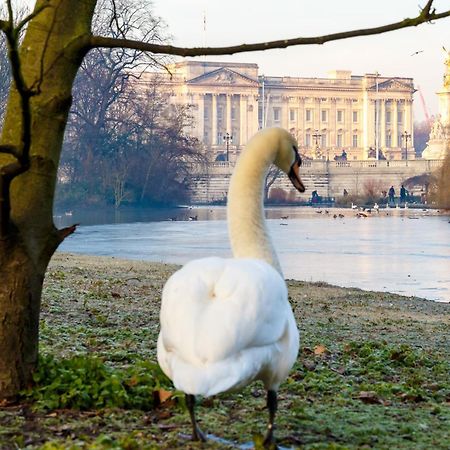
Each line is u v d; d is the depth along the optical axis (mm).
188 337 6344
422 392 11039
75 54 8805
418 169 157500
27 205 8742
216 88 199625
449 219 85938
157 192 105812
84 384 9008
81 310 16859
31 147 8727
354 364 12875
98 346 12570
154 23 76000
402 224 76750
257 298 6559
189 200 126500
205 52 8805
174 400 9062
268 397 7336
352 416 9203
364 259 42719
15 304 8781
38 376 8930
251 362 6465
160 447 7547
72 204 99375
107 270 28891
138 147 104375
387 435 8508
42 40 8797
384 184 158250
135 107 104812
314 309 21344
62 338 12969
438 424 9109
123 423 8328
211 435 8102
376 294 26406
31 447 7477
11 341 8781
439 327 19094
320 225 75000
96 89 100438
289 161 8656
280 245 51812
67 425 8141
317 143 196125
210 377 6211
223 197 146500
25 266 8773
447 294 29219
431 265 39812
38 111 8734
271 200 142625
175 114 124438
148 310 17906
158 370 9906
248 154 8438
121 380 9320
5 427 8039
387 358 13477
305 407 9516
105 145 102188
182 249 47406
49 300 17938
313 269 37594
